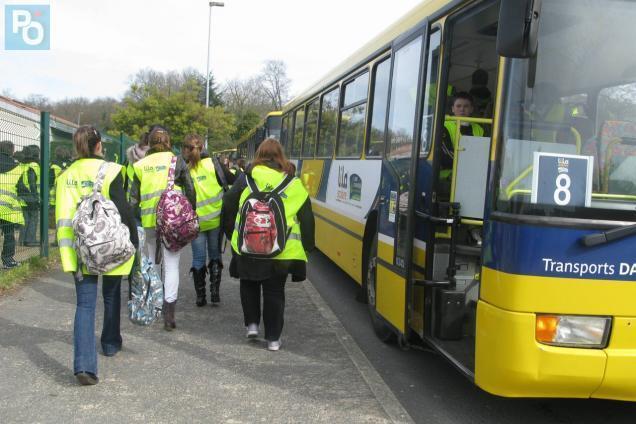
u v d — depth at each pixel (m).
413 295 5.07
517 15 3.30
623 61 3.64
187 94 39.81
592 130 3.58
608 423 4.22
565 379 3.40
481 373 3.68
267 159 5.45
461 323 4.78
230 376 4.85
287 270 5.37
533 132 3.55
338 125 8.69
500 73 3.70
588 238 3.38
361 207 7.08
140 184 6.18
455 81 6.02
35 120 8.91
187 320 6.49
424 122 5.14
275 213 5.21
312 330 6.29
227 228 5.64
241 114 62.59
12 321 6.09
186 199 5.94
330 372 5.00
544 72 3.59
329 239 8.99
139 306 5.17
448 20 4.73
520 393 3.50
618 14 3.63
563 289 3.40
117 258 4.42
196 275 7.03
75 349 4.47
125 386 4.55
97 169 4.55
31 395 4.32
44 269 8.72
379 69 6.80
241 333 6.08
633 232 3.40
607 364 3.39
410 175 4.92
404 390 4.76
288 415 4.13
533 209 3.44
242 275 5.34
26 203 8.57
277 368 5.07
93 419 3.97
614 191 3.51
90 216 4.36
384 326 5.91
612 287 3.41
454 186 4.86
